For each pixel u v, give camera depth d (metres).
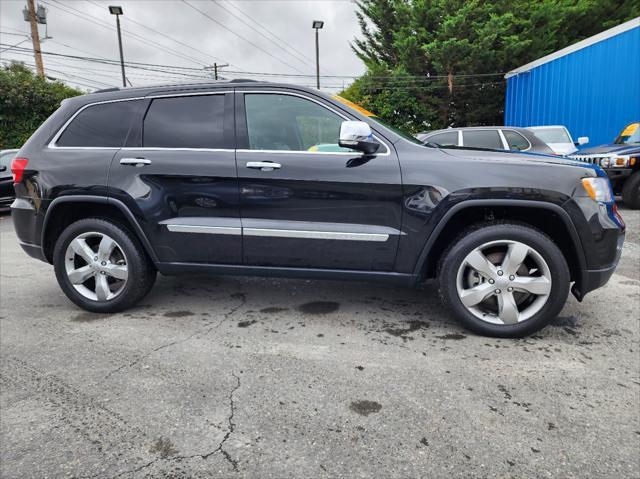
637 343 2.86
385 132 3.00
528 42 18.47
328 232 2.99
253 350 2.81
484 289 2.87
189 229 3.17
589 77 11.85
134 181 3.21
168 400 2.25
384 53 24.66
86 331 3.15
